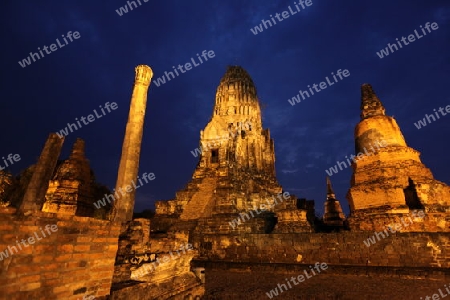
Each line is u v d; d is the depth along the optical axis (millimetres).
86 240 5246
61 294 4613
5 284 3838
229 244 17859
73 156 20078
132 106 10539
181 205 28062
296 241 16203
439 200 15539
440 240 13125
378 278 12812
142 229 8047
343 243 15047
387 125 18734
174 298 7520
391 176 16859
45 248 4465
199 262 17234
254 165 35375
